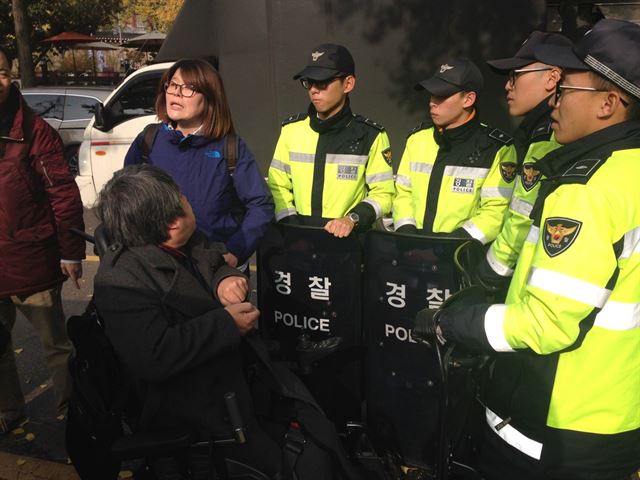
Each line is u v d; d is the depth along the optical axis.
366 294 2.25
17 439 2.74
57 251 2.59
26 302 2.58
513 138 2.27
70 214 2.53
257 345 1.86
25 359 3.51
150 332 1.57
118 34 29.25
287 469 1.71
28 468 2.49
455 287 2.07
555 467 1.39
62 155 2.53
